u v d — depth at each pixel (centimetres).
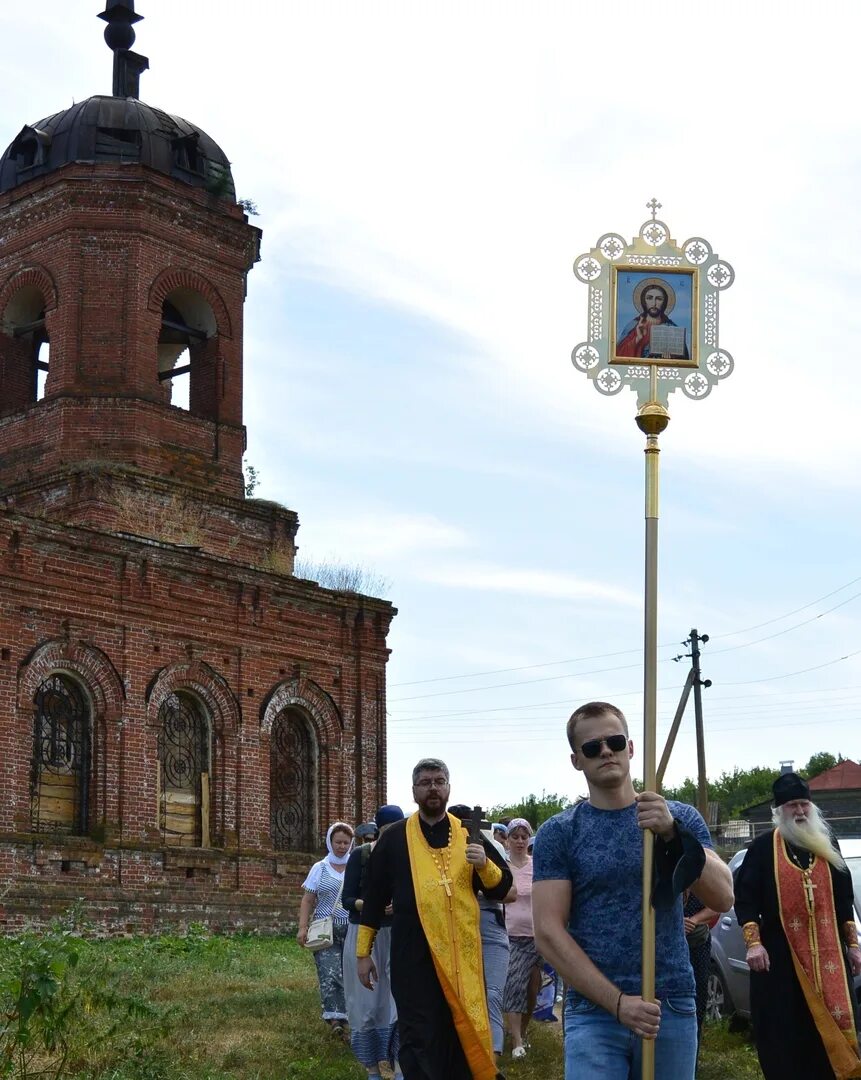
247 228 3234
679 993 608
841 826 6856
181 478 3061
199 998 1700
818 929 929
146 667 2798
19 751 2567
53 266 3058
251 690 2984
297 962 2328
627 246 729
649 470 704
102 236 3052
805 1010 925
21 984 1072
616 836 612
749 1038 1425
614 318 722
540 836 622
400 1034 908
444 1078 895
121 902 2664
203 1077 1160
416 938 911
